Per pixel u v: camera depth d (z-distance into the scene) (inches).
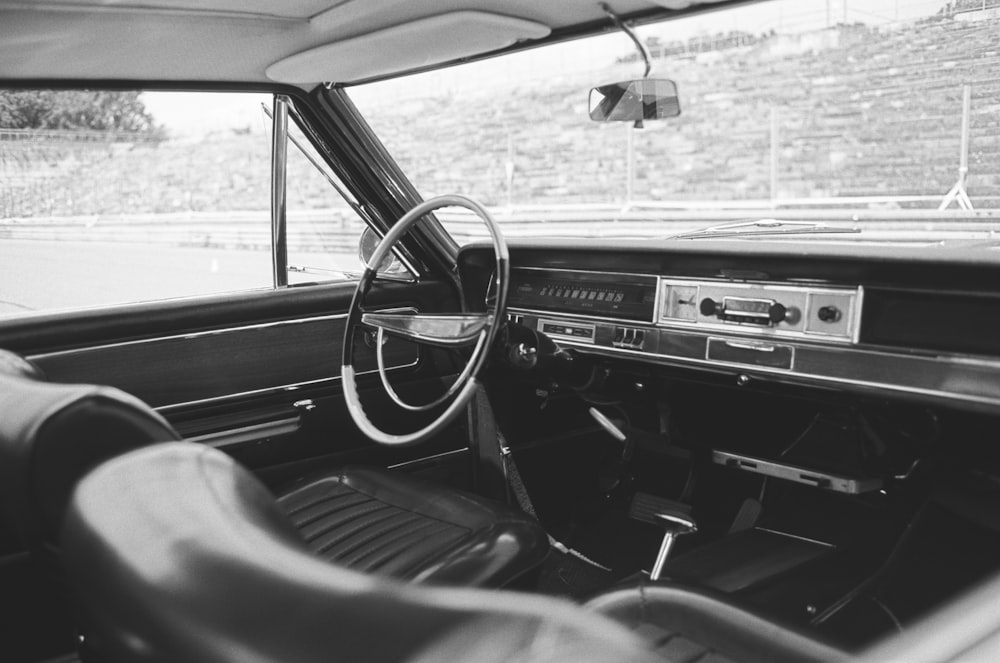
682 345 86.7
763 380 81.8
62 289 98.4
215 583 21.8
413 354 113.3
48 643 80.4
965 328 68.3
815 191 696.4
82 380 87.9
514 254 101.1
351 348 75.1
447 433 116.0
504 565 64.9
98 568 23.5
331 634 20.3
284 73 100.9
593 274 94.3
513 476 105.1
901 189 595.5
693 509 103.5
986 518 81.8
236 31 88.2
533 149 781.9
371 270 74.2
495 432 105.3
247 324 99.0
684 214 242.5
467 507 74.0
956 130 549.6
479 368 67.6
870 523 93.0
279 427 101.3
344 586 21.7
